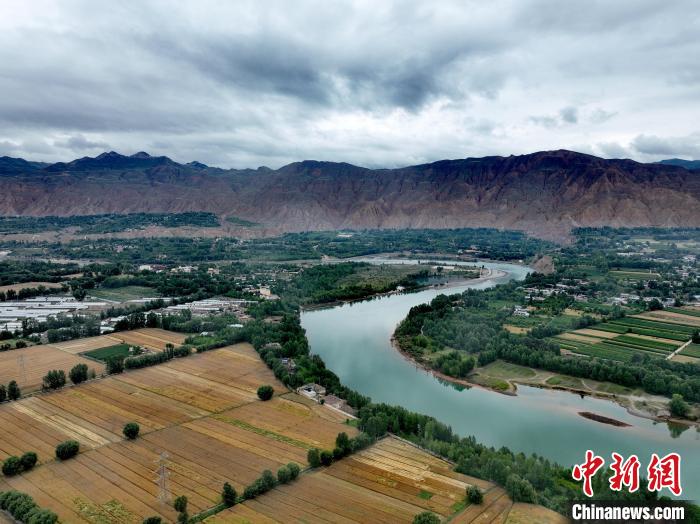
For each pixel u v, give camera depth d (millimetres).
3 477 145625
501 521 125062
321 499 134875
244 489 138375
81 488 140000
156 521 120312
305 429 176125
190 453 159250
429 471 148750
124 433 168375
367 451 160875
